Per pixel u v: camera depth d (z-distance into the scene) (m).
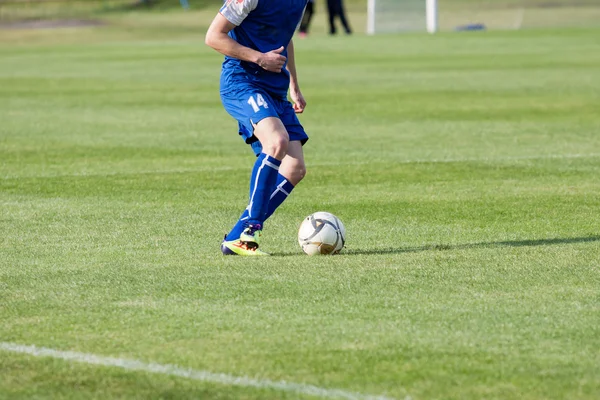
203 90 58.06
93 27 128.88
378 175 30.30
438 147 36.12
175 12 148.00
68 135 40.16
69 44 106.50
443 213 24.17
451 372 12.64
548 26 119.62
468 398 11.79
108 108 49.75
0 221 23.50
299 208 25.08
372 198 26.41
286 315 15.23
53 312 15.53
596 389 12.08
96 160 33.66
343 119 44.69
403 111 47.22
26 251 20.20
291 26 20.31
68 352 13.52
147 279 17.69
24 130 41.72
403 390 12.03
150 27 128.00
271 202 20.14
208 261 19.09
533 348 13.55
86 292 16.78
